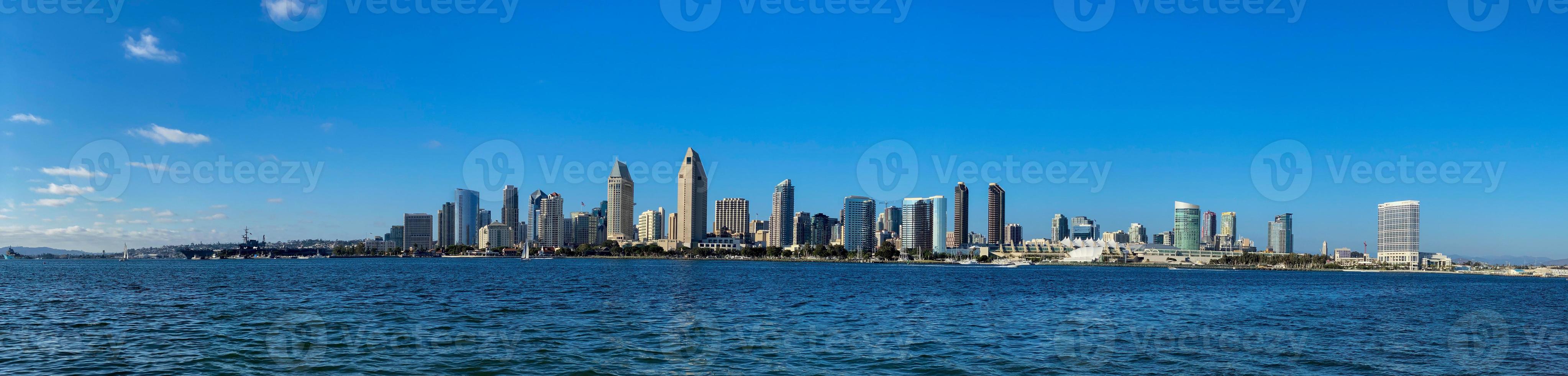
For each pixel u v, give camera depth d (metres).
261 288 169.38
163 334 81.00
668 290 169.25
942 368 66.25
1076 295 171.75
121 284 184.25
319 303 122.69
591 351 71.94
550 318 98.88
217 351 70.25
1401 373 66.88
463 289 166.25
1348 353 76.50
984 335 86.44
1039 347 78.12
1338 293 198.38
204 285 178.50
